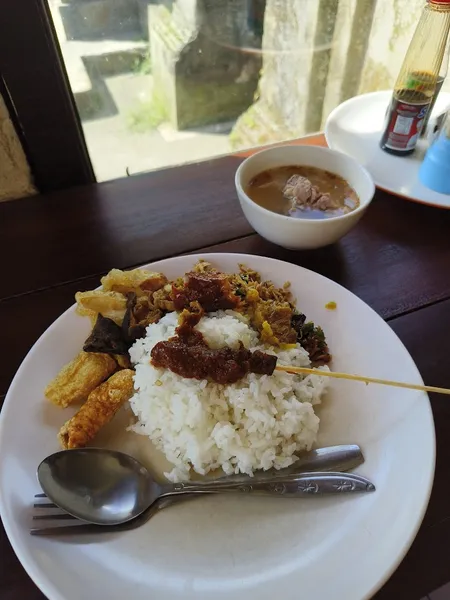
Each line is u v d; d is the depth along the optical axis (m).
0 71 0.37
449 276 0.38
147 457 0.28
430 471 0.24
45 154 0.43
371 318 0.32
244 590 0.22
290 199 0.37
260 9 0.53
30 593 0.23
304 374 0.31
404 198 0.41
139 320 0.33
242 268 0.35
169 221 0.41
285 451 0.28
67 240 0.39
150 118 0.51
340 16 0.57
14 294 0.36
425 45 0.41
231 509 0.25
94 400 0.28
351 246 0.39
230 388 0.29
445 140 0.40
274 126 0.59
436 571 0.24
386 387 0.29
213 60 0.54
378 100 0.50
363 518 0.24
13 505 0.24
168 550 0.24
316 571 0.22
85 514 0.24
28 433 0.27
